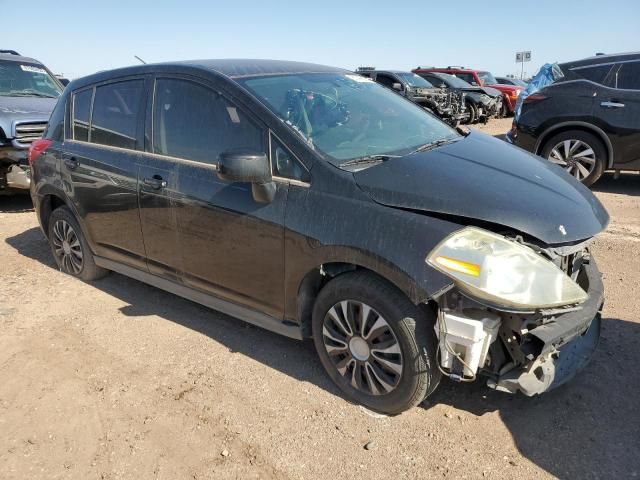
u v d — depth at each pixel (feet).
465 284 7.97
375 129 11.44
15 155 23.30
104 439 9.46
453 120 52.37
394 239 8.62
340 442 9.11
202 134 11.55
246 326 13.17
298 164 9.93
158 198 12.18
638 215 20.83
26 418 10.08
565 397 9.95
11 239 20.85
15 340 12.91
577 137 24.59
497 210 8.54
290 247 9.89
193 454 9.02
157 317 13.85
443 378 10.64
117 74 13.85
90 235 14.88
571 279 8.71
